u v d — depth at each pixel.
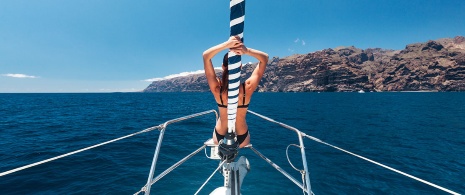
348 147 13.67
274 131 18.39
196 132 17.50
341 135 17.56
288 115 32.78
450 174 9.41
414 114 34.38
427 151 12.85
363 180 8.41
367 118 29.27
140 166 9.45
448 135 17.81
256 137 15.77
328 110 41.38
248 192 7.18
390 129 20.62
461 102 64.94
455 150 13.12
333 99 87.88
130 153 11.29
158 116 31.44
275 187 7.50
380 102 66.88
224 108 2.43
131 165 9.54
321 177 8.58
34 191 7.28
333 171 9.15
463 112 37.25
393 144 14.52
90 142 14.34
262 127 20.53
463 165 10.49
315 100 80.31
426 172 9.59
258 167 9.12
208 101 76.12
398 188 7.90
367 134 18.05
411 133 18.58
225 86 2.26
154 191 7.20
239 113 2.49
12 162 10.19
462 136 17.42
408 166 10.29
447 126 22.59
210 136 15.87
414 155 12.02
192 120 25.06
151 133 16.78
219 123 2.70
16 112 36.09
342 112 37.50
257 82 2.34
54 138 15.63
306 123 24.50
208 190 7.31
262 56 2.16
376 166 9.79
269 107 48.47
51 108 44.97
